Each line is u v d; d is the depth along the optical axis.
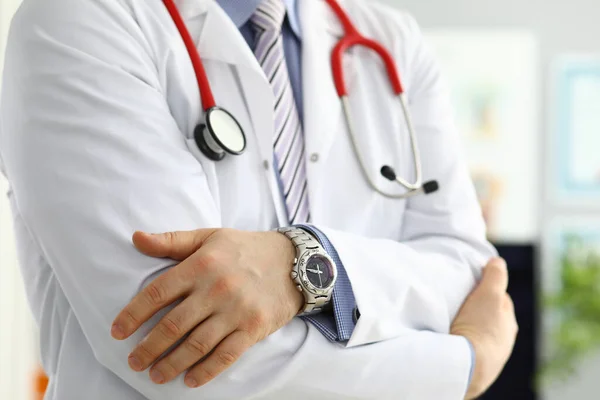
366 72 1.31
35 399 2.52
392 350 1.02
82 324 0.94
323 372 0.97
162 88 1.09
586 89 3.45
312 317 1.01
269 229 1.12
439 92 1.35
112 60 1.02
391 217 1.24
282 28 1.26
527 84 3.45
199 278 0.89
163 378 0.89
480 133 3.46
